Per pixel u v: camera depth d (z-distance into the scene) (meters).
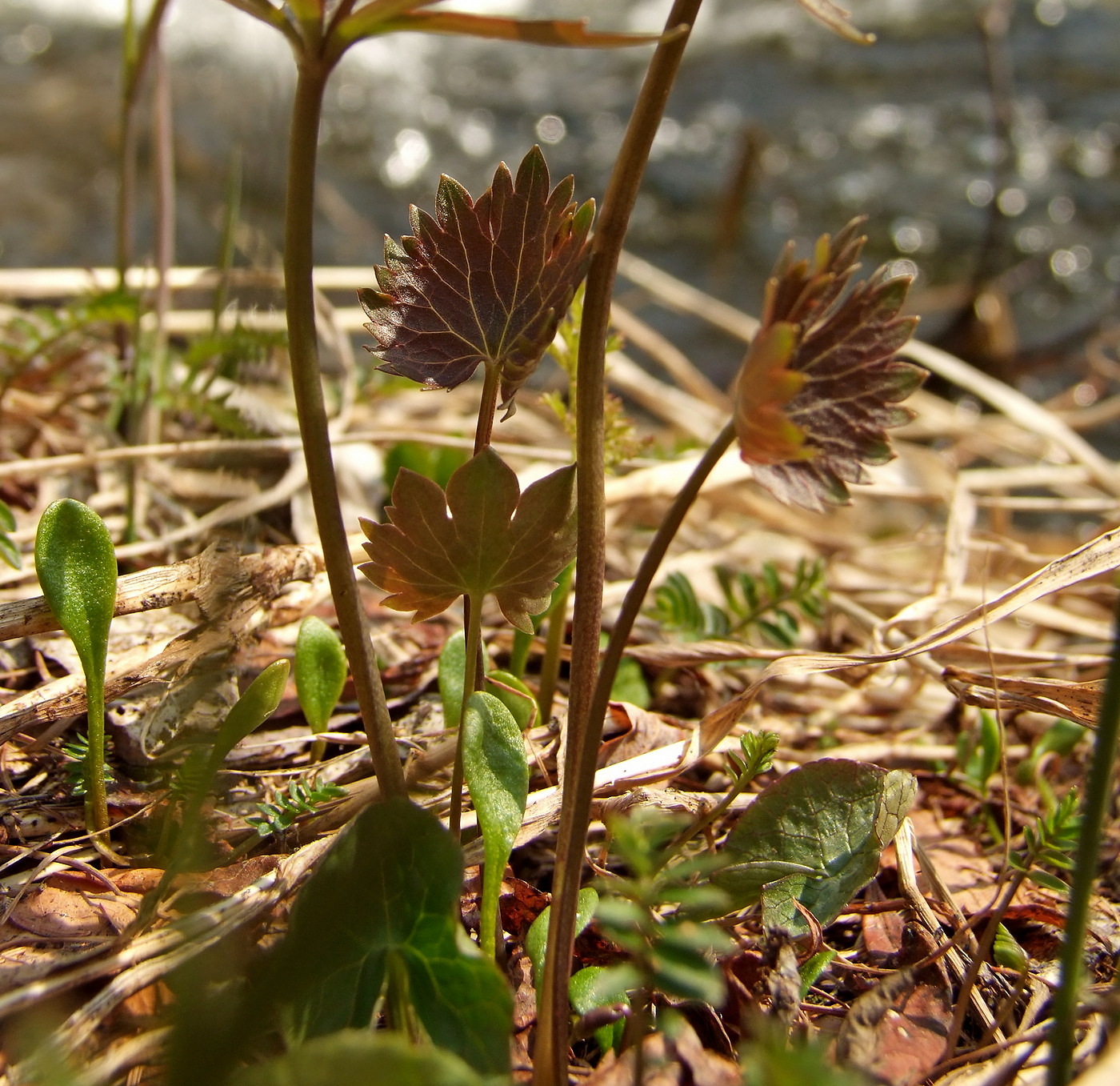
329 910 0.16
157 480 0.32
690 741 0.22
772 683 0.30
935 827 0.25
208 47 0.94
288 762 0.23
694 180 1.18
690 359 0.81
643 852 0.14
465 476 0.16
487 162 1.24
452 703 0.21
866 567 0.39
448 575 0.17
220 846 0.20
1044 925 0.21
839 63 1.54
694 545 0.39
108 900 0.19
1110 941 0.21
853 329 0.15
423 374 0.17
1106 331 0.74
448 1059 0.14
